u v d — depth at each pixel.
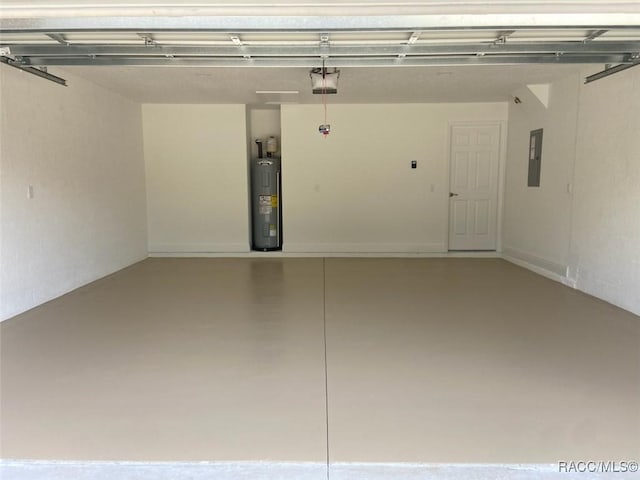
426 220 7.39
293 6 2.76
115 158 6.29
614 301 4.51
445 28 2.90
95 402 2.57
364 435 2.23
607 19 2.81
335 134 7.25
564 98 5.38
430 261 6.98
